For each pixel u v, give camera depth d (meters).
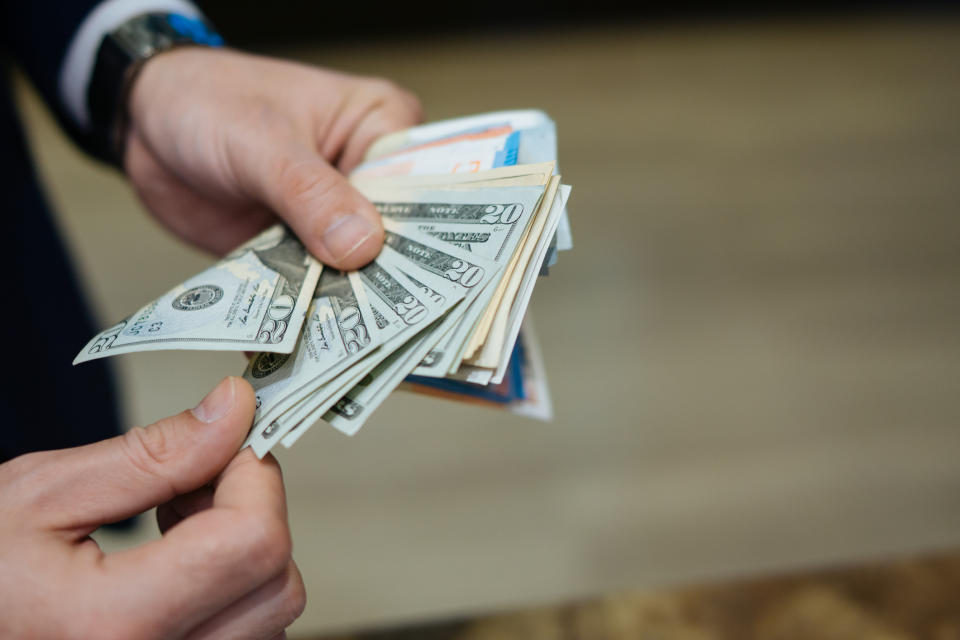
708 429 2.23
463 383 0.84
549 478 2.11
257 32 5.41
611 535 1.94
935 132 3.81
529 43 5.29
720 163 3.67
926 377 2.36
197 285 0.76
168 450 0.60
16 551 0.56
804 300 2.72
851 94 4.27
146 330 0.70
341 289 0.75
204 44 1.05
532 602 1.76
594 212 3.34
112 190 3.56
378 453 2.22
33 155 1.16
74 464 0.60
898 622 0.87
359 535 1.97
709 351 2.51
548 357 2.52
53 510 0.59
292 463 2.20
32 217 1.13
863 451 2.14
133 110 1.03
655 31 5.35
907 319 2.60
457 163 0.88
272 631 0.63
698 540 1.92
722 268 2.93
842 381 2.37
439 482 2.11
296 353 0.69
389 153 0.97
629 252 3.05
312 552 1.93
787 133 3.89
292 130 0.89
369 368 0.67
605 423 2.27
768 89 4.39
